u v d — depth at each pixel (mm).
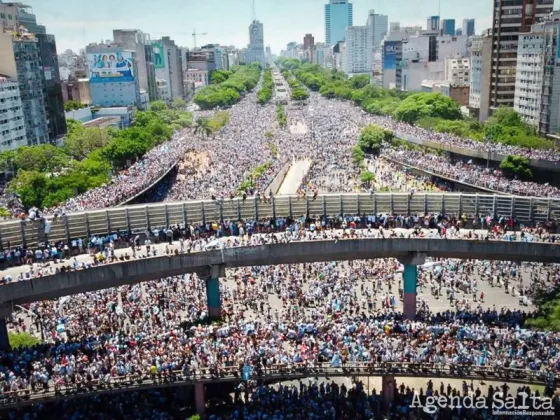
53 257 95000
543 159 184875
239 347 80438
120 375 76625
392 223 106812
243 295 113125
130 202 171875
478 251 100125
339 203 109875
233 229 104750
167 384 76812
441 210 109500
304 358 78750
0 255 93500
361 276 123625
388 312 105188
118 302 108312
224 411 80062
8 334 94500
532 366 74875
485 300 111438
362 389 81875
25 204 180500
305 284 118000
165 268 94812
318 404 77938
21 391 73500
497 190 170750
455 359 77000
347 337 82188
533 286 115188
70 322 98125
